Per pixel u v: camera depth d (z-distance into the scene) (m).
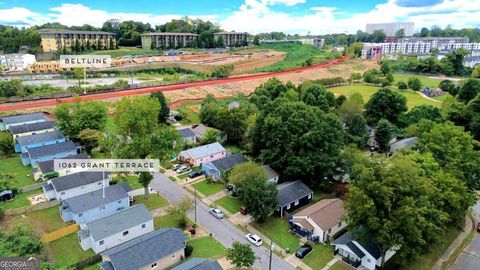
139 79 126.50
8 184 48.06
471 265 38.88
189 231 41.25
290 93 91.12
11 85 87.56
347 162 54.03
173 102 95.00
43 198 47.56
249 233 41.94
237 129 72.00
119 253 32.56
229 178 49.84
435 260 39.44
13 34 182.12
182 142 50.91
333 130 54.78
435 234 36.25
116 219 39.00
